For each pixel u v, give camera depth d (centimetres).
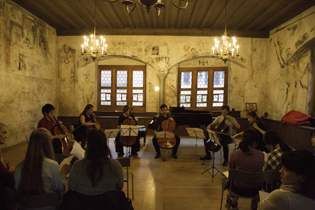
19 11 685
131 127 446
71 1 656
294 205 134
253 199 249
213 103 1003
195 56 919
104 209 167
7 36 632
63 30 928
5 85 629
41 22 816
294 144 703
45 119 441
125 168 481
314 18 650
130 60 1010
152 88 988
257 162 259
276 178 246
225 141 500
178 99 1020
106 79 1017
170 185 395
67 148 438
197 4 659
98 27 911
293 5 657
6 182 212
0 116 612
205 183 405
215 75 998
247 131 270
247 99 941
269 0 624
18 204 194
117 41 923
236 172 245
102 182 172
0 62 606
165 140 509
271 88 892
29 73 747
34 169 186
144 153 605
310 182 133
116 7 697
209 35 910
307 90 703
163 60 927
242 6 665
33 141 192
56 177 198
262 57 921
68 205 170
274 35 866
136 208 313
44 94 848
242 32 909
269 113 908
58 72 946
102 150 176
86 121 528
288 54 775
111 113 954
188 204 326
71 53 938
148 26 895
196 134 457
